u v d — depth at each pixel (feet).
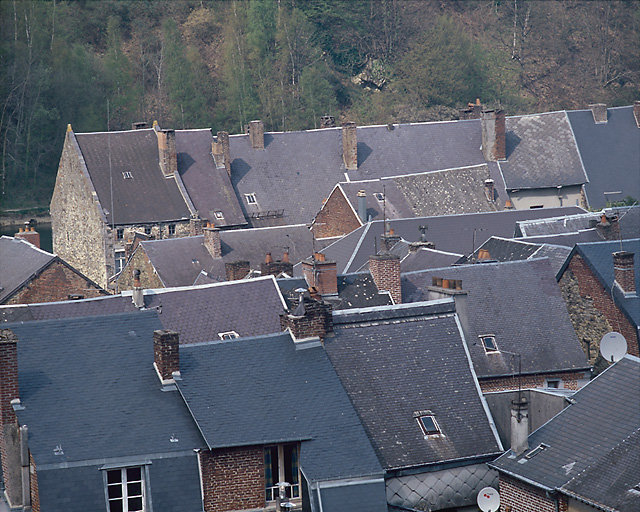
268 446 200.54
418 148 612.29
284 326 227.81
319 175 593.42
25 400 199.00
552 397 217.77
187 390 205.87
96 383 205.57
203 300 288.10
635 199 594.24
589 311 279.49
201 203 556.51
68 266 363.35
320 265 280.92
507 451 207.92
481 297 276.21
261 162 590.55
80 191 552.41
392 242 375.45
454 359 228.63
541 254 318.86
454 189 561.43
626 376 208.54
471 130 621.31
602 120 622.13
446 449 212.23
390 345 228.22
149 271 433.48
